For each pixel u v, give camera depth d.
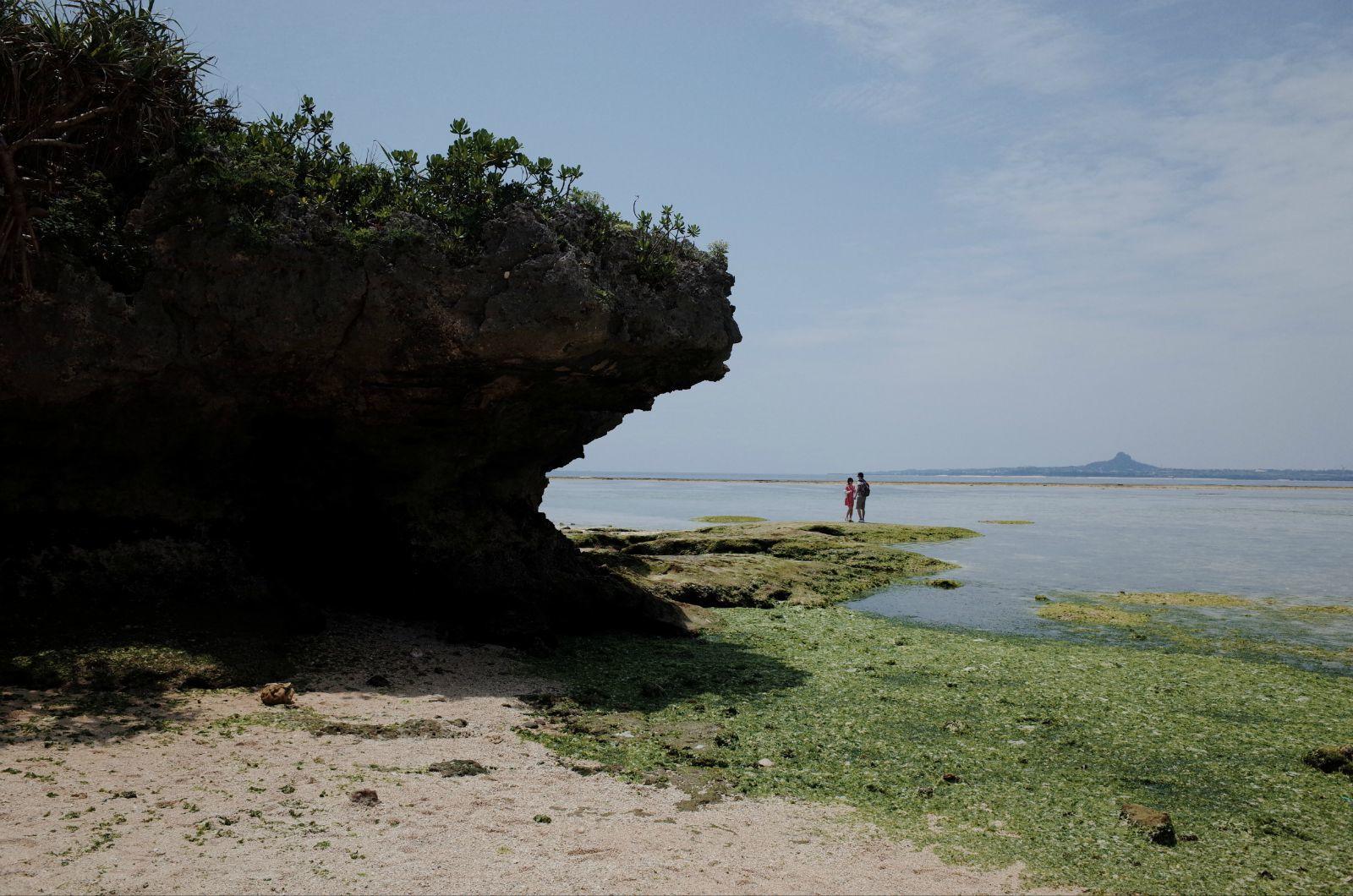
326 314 12.15
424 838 7.01
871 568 28.08
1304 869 7.24
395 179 13.48
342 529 14.91
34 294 10.75
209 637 11.77
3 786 7.40
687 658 14.46
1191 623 19.62
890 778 9.12
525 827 7.35
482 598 15.09
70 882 5.93
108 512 12.35
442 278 12.20
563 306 12.11
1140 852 7.48
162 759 8.33
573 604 15.98
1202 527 55.25
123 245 11.59
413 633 14.27
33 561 11.57
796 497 102.94
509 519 15.88
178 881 6.06
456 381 13.15
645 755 9.50
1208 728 11.21
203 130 12.49
